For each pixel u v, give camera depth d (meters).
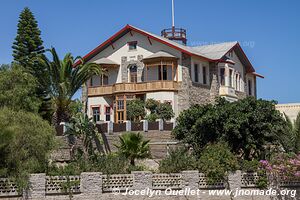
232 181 23.19
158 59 45.41
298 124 26.94
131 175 21.05
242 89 54.28
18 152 19.02
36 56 38.97
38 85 37.72
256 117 25.69
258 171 23.97
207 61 48.97
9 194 18.22
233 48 52.12
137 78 47.28
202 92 47.31
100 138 36.88
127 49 48.16
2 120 19.59
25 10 43.59
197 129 26.88
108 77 48.94
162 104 42.72
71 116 38.91
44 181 18.95
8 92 27.02
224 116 26.02
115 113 46.22
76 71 39.78
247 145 25.62
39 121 21.17
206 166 22.78
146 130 36.41
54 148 21.84
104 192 20.28
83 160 22.69
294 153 25.84
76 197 19.58
